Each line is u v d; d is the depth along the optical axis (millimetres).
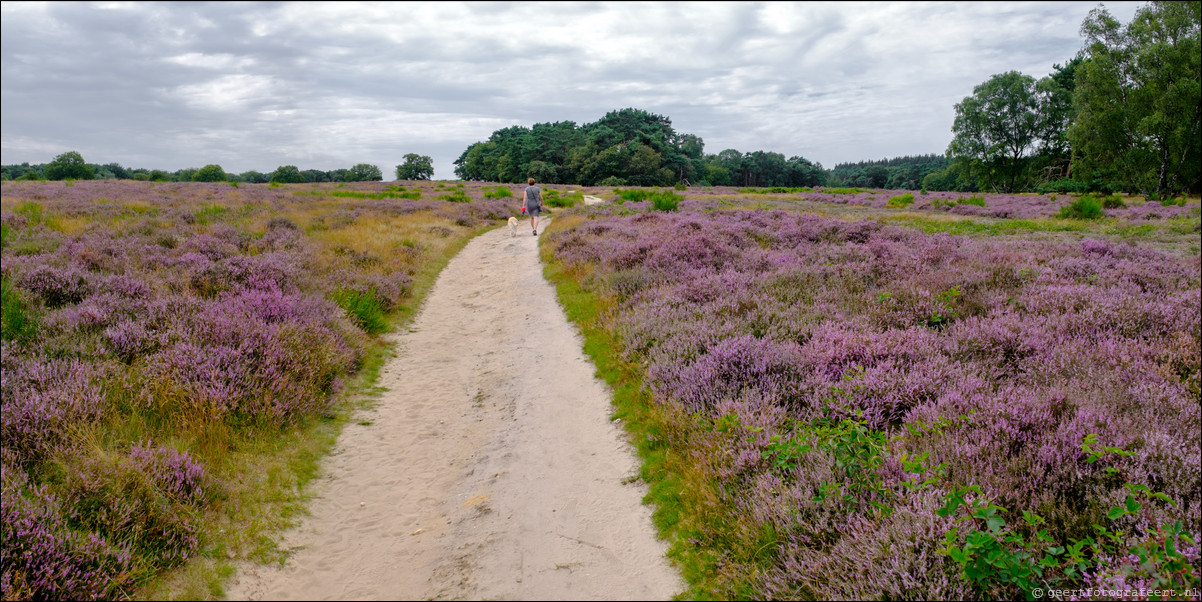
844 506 3963
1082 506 3652
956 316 7848
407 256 16281
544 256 17578
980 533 3062
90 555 3807
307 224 21641
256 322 7777
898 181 193250
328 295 10961
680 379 6371
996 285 9273
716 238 15219
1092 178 60250
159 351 6879
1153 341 6227
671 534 4484
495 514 4969
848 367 5984
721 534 4238
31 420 5035
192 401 5816
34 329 7289
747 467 4699
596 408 6934
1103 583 2939
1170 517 3264
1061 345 6234
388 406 7461
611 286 11352
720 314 8555
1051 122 82000
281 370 6945
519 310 11906
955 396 5008
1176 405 4727
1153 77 48906
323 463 5938
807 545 3842
